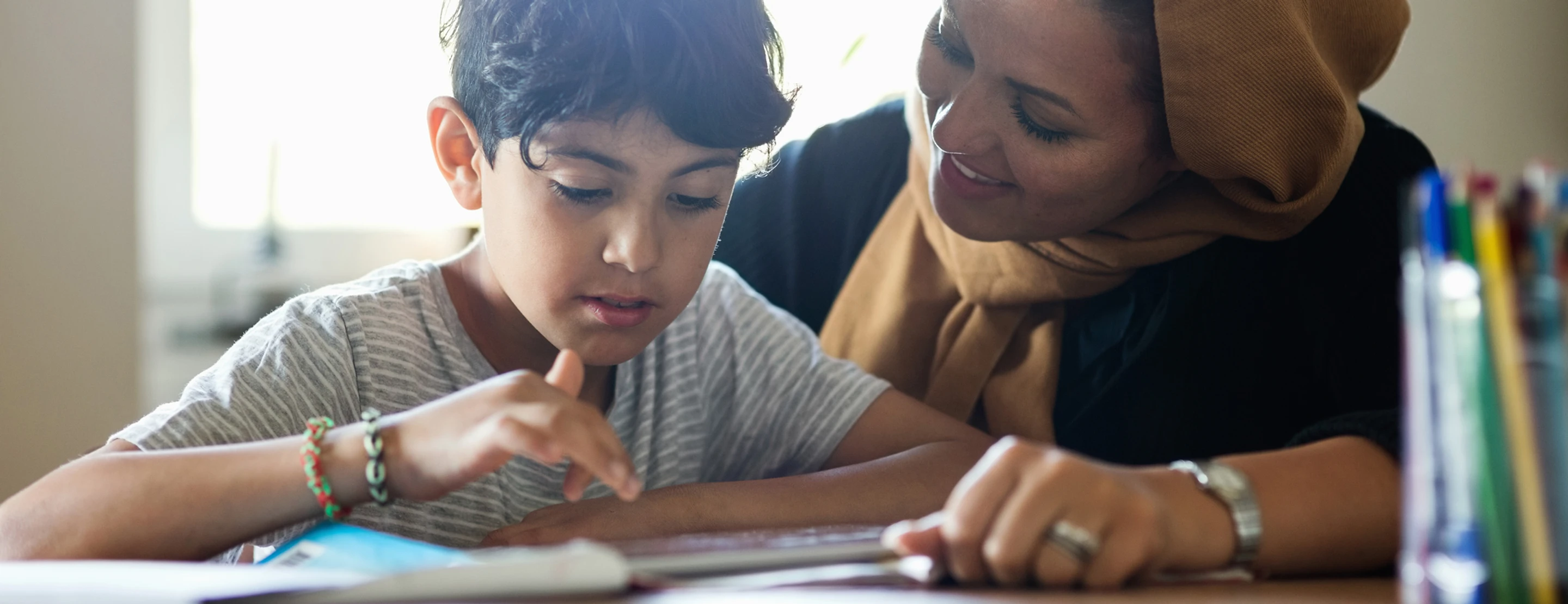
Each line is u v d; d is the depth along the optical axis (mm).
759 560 574
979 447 1020
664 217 886
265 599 500
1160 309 1098
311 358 873
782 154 1362
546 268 876
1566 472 418
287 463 698
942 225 1199
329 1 2229
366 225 2283
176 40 2135
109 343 1614
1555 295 421
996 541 551
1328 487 676
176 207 2141
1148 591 562
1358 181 1082
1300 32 915
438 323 959
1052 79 922
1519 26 1617
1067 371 1152
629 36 835
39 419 1582
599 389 1014
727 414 1089
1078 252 1090
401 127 2291
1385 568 698
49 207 1579
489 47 898
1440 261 435
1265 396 1089
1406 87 1672
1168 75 909
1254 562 639
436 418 688
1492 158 1637
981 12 923
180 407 791
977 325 1168
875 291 1247
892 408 1062
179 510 688
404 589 490
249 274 2166
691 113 842
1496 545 422
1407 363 455
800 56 1984
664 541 665
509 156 880
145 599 474
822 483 931
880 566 570
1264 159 952
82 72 1585
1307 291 1073
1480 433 424
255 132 2203
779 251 1316
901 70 1976
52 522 685
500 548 785
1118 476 598
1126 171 985
